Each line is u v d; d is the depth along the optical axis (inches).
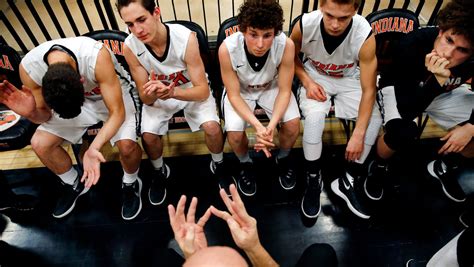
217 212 49.0
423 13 132.9
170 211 49.0
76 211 93.0
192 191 96.6
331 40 79.1
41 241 87.5
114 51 87.2
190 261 37.1
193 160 104.5
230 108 86.0
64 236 88.4
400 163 99.3
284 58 77.3
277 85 87.8
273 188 96.0
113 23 99.0
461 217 86.4
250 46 72.2
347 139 97.3
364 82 81.0
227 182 93.6
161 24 75.7
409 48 76.5
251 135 110.2
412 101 77.8
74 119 80.9
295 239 85.8
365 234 86.0
